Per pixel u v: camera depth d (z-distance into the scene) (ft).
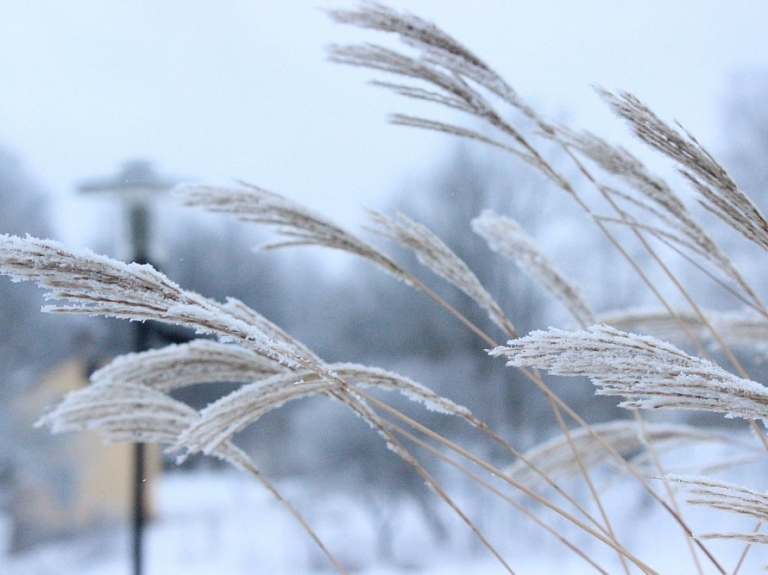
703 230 5.79
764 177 49.60
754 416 3.79
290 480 57.62
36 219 94.48
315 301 74.23
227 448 6.25
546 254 7.48
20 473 41.01
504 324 6.47
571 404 47.70
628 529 37.60
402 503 48.88
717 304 31.96
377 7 5.60
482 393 53.16
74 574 39.93
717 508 3.98
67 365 39.60
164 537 54.49
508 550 42.06
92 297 3.67
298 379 5.18
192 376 6.49
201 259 88.53
